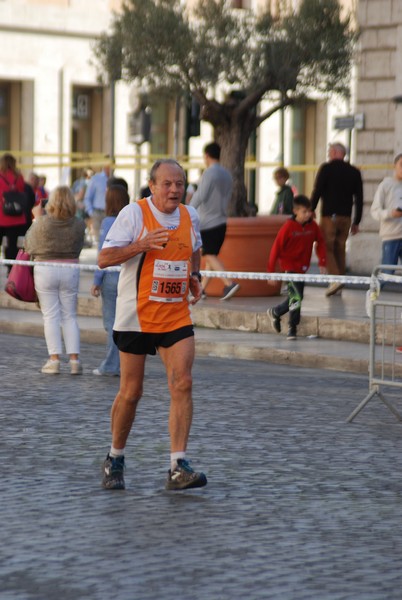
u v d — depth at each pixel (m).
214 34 46.62
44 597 12.42
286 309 33.25
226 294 39.34
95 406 23.83
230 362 30.97
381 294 39.53
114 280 27.66
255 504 16.33
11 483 17.41
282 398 25.06
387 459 19.28
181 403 17.03
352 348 31.31
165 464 18.67
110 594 12.51
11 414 22.84
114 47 47.59
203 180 39.66
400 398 25.36
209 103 46.16
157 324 16.91
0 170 48.00
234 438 20.75
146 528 15.07
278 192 50.31
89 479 17.72
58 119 86.69
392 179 37.41
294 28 46.00
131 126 60.88
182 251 16.94
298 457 19.30
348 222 41.44
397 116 51.12
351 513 15.91
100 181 68.38
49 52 85.62
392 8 50.88
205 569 13.38
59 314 28.38
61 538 14.57
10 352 32.25
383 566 13.58
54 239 27.94
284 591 12.65
